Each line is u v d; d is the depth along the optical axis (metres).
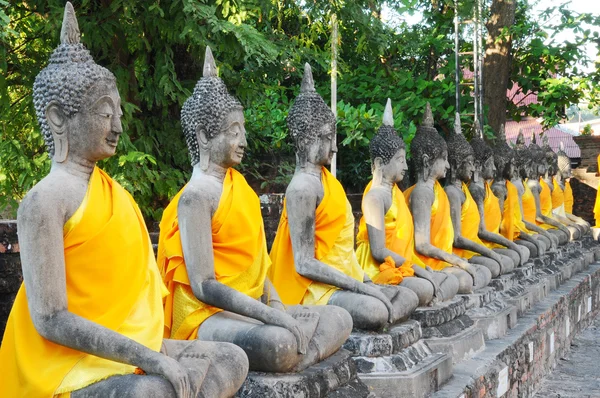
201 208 4.82
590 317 15.48
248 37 7.96
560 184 17.53
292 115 6.24
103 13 7.86
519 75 16.41
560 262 14.22
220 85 5.04
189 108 5.01
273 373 4.68
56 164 3.74
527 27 15.48
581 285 14.19
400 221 7.43
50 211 3.54
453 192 9.73
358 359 5.88
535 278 11.67
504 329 8.72
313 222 6.07
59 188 3.62
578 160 26.84
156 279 4.03
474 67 13.93
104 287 3.71
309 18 11.30
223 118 4.93
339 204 6.19
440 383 6.30
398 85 13.31
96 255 3.67
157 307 3.98
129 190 7.75
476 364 7.12
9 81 8.27
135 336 3.81
